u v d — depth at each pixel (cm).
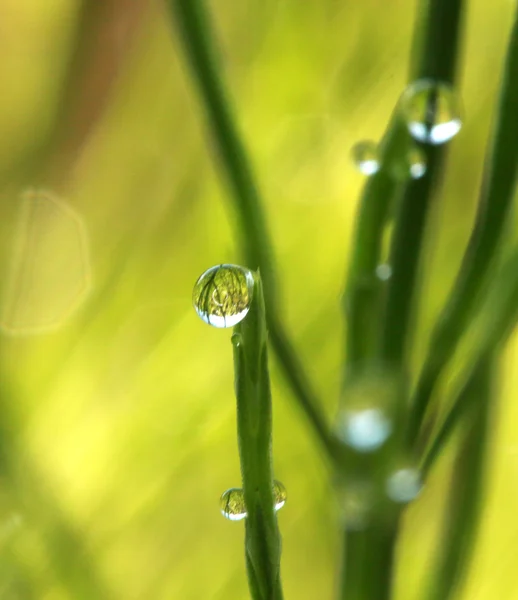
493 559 15
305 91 16
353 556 11
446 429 10
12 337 14
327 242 15
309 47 16
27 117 15
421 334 14
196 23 10
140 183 16
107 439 15
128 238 15
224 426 15
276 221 15
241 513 11
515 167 10
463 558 11
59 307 15
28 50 15
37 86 15
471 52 15
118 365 15
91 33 16
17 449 13
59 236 15
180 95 16
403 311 10
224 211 15
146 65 16
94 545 14
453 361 11
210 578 14
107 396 15
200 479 15
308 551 14
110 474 14
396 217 10
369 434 10
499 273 10
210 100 10
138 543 14
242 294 10
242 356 10
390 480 10
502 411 15
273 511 10
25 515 13
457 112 10
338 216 16
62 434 14
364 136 16
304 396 11
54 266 15
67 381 14
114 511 14
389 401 10
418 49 10
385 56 16
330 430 11
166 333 15
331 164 16
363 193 10
